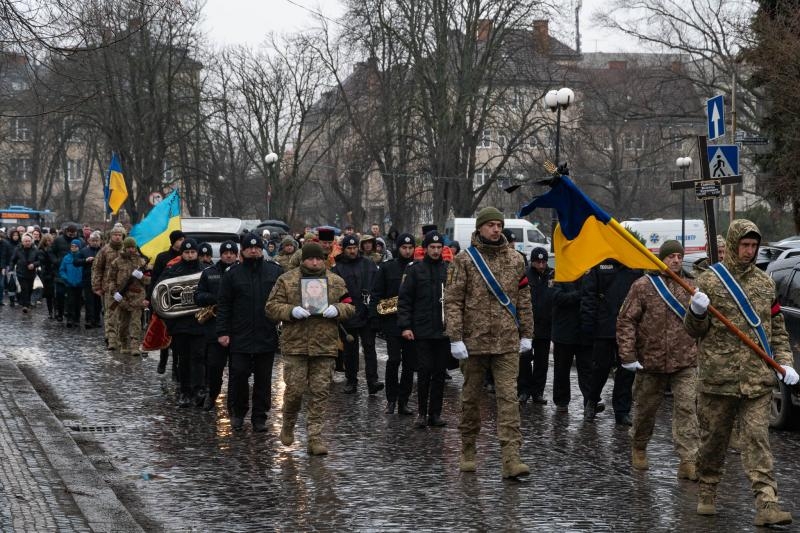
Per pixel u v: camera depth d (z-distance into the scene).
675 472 9.48
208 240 23.56
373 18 49.91
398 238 13.33
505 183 51.06
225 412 12.95
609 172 66.81
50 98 18.47
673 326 9.23
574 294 13.27
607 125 61.62
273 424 12.11
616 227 8.55
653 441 11.09
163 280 13.40
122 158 50.94
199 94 54.66
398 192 52.53
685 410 9.20
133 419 12.39
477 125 50.53
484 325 9.08
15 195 88.56
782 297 12.40
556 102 27.66
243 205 68.00
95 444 10.84
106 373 16.47
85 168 80.56
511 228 43.16
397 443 10.95
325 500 8.39
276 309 10.34
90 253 23.58
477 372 9.31
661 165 70.50
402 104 50.25
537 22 49.09
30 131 67.25
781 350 7.84
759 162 30.14
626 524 7.62
